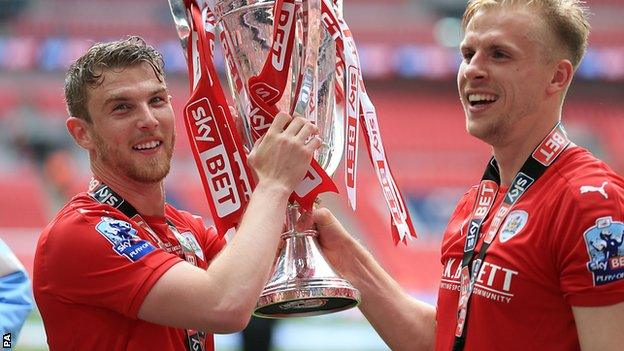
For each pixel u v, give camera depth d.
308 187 6.15
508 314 5.61
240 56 6.30
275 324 14.70
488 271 5.70
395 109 39.59
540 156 5.78
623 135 38.38
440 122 38.97
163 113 6.07
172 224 6.41
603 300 5.33
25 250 28.73
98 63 5.99
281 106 6.15
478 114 5.82
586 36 5.84
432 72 40.34
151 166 6.02
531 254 5.56
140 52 6.04
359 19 42.56
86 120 6.08
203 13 6.28
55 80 38.38
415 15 42.62
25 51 39.19
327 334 20.66
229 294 5.61
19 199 32.22
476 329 5.73
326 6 6.31
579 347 5.57
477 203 6.14
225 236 6.71
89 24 41.03
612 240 5.33
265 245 5.71
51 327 6.06
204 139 6.11
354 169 6.13
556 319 5.55
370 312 6.78
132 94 5.95
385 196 6.31
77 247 5.88
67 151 34.47
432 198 33.06
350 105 6.20
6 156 34.19
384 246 30.19
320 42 6.30
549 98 5.80
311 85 6.06
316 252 6.33
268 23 6.23
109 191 6.14
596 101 40.31
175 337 6.07
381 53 40.78
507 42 5.68
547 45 5.69
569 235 5.43
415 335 6.70
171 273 5.74
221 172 6.12
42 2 41.50
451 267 6.18
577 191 5.48
